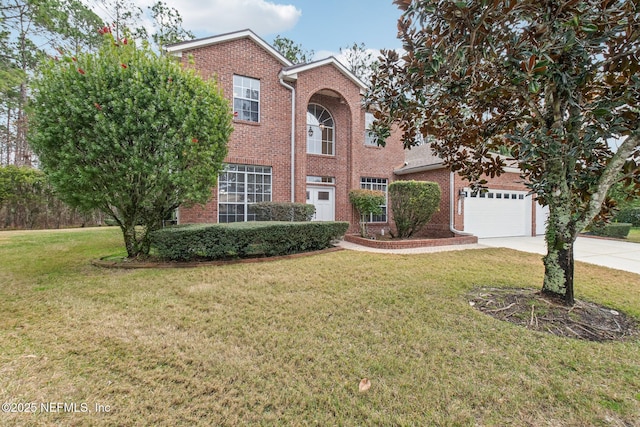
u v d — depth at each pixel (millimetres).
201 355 2871
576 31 2881
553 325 3600
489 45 2861
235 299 4453
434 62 2877
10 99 16984
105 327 3465
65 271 6160
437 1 2689
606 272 6562
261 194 11430
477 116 4695
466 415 2125
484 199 13219
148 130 5977
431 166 12883
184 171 6461
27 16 15445
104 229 15062
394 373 2611
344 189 13641
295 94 11875
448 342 3162
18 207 15328
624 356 2928
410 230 11492
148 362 2748
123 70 5934
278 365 2719
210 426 2016
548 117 4082
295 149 11797
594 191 3818
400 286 5129
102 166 5887
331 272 6070
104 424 2018
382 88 4125
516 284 5285
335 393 2348
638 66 3018
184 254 6758
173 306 4156
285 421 2068
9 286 5082
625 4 2748
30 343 3070
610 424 2059
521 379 2541
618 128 3123
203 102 6742
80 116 5703
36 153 6062
